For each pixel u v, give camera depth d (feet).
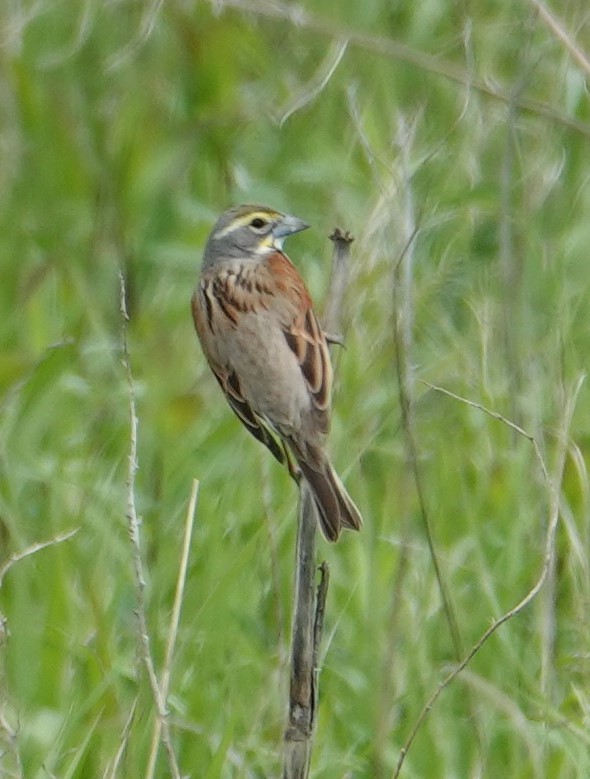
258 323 33.96
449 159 45.75
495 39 49.52
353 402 39.60
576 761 31.30
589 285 43.91
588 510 35.29
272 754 31.48
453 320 43.24
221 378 34.14
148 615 34.50
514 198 45.62
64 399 40.73
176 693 32.83
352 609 34.60
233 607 34.22
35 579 35.29
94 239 47.39
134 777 30.81
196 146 50.16
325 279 44.88
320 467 31.96
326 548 36.09
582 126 42.52
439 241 44.55
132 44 49.29
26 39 52.44
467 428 39.42
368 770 31.71
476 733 31.73
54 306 45.09
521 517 36.19
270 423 33.04
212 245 35.70
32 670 33.30
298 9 43.73
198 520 36.78
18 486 38.04
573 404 36.19
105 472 38.75
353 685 32.94
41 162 49.67
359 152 47.47
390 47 43.19
